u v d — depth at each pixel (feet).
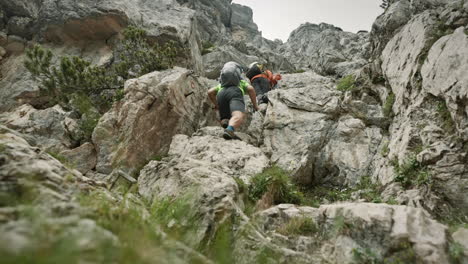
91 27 33.04
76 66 24.89
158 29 35.04
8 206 6.07
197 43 44.27
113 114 20.06
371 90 23.72
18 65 31.55
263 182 13.58
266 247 8.21
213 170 12.23
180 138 19.36
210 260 7.09
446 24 20.06
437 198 12.77
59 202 6.44
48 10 33.27
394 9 28.89
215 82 29.68
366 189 16.19
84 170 18.67
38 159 8.30
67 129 21.63
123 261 4.71
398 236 7.51
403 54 22.06
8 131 11.06
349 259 7.75
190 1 69.15
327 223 9.38
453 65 15.94
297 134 19.81
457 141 14.02
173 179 12.34
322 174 18.25
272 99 22.56
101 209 6.87
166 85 21.22
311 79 30.12
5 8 34.53
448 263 7.07
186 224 8.77
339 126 20.02
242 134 21.35
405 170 14.67
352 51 53.72
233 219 9.32
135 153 19.02
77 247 4.27
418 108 17.40
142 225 6.72
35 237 4.42
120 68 26.61
